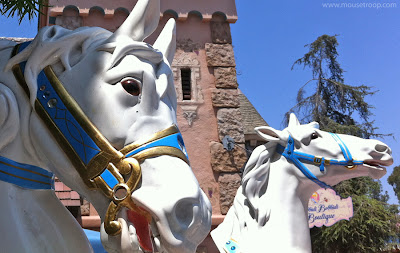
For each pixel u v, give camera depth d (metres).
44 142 1.57
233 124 8.23
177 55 8.46
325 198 4.70
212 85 8.46
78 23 8.11
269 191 4.16
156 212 1.35
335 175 4.31
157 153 1.45
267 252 3.88
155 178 1.42
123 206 1.43
